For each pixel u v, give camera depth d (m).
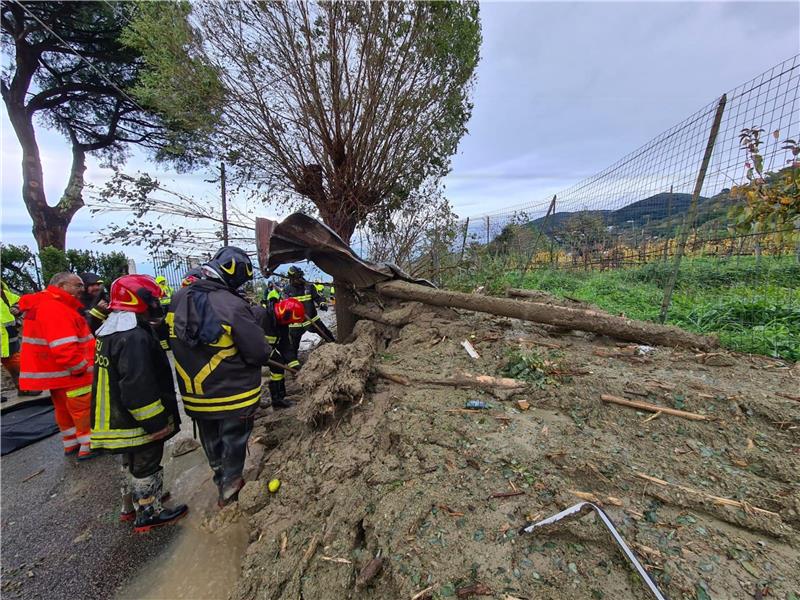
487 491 1.83
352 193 6.80
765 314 3.22
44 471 3.62
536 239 8.48
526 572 1.43
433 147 7.25
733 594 1.25
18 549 2.62
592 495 1.71
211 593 2.19
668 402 2.15
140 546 2.60
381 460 2.32
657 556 1.41
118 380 2.46
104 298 3.69
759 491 1.59
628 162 5.82
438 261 7.52
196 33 5.83
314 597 1.71
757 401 1.99
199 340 2.47
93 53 12.78
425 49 6.07
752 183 3.32
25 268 11.17
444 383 2.88
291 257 4.96
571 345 3.10
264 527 2.40
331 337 5.38
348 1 5.52
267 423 3.92
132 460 2.63
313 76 5.95
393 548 1.66
